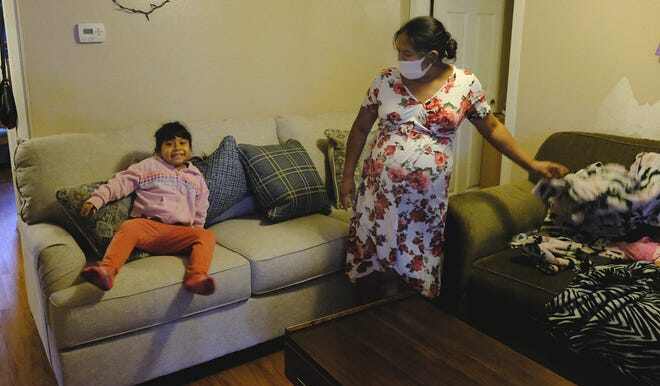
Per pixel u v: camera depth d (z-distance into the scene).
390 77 2.14
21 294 2.97
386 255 2.18
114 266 1.92
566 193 2.27
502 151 2.26
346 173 2.37
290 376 1.74
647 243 2.12
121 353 1.95
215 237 2.40
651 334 1.69
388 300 1.94
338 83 3.49
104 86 2.70
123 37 2.70
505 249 2.32
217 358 2.34
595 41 2.83
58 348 1.86
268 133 2.85
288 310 2.34
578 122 2.97
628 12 2.67
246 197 2.64
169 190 2.24
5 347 2.42
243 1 3.01
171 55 2.85
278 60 3.21
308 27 3.28
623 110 2.77
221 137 2.69
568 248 2.18
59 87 2.60
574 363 1.89
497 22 4.13
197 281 1.96
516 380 1.51
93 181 2.28
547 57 3.06
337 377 1.51
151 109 2.86
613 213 2.16
